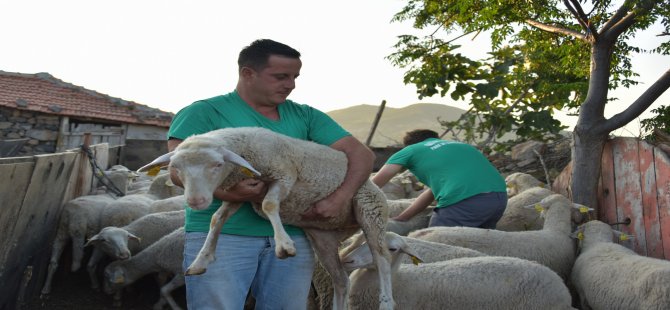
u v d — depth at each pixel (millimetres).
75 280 6152
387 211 3141
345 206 2949
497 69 10422
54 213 5637
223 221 2752
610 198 6000
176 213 6023
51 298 5570
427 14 8414
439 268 3932
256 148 2688
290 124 3080
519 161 8984
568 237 5262
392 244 3543
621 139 5840
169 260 5250
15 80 19500
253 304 5230
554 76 9789
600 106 6016
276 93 2936
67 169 5664
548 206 5562
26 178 4207
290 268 2986
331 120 3201
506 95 10656
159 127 19094
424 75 9875
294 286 3010
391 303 3002
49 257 5906
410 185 8328
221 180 2561
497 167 9047
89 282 6117
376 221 3047
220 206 2832
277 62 2869
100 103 19234
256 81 2918
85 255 6387
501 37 6965
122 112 18953
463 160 5230
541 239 5035
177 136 2850
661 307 3840
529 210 6277
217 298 2791
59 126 17719
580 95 9211
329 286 4156
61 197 5797
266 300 3004
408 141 5789
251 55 2896
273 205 2656
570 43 7199
